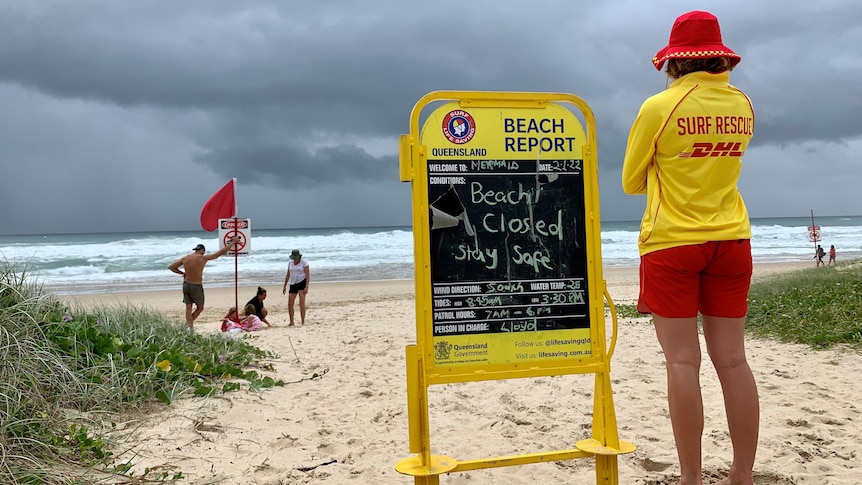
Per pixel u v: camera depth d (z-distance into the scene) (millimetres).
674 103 2820
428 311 2973
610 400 3119
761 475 3516
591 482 3584
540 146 3148
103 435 4145
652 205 2932
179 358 5973
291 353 8438
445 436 4566
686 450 2852
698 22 2916
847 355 6715
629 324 10078
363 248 43750
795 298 9547
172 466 3793
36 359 4457
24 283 5652
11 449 3455
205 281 26625
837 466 3664
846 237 53844
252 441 4398
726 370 2965
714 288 2939
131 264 34344
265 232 102188
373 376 6773
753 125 2973
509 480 3672
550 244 3137
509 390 5883
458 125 3061
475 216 3053
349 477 3742
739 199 2969
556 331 3113
